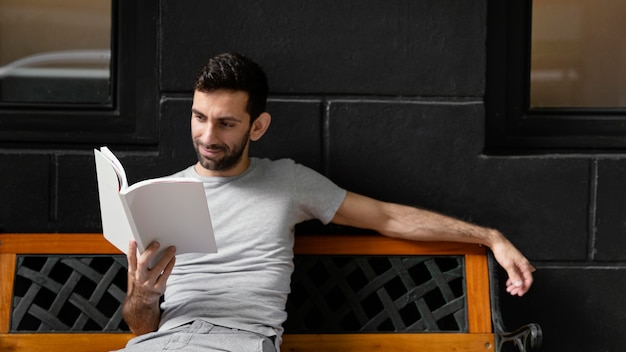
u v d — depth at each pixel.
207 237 1.80
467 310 2.17
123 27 2.30
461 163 2.30
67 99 2.35
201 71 1.95
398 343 2.16
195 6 2.23
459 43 2.27
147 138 2.32
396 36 2.26
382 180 2.29
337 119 2.28
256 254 2.01
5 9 2.33
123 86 2.31
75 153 2.27
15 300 2.15
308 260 2.21
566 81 2.43
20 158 2.25
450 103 2.28
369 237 2.21
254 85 1.96
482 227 2.15
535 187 2.31
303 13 2.25
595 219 2.33
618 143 2.40
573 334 2.36
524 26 2.39
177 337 1.84
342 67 2.27
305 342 2.16
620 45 2.41
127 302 1.90
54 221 2.27
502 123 2.41
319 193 2.10
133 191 1.66
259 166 2.12
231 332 1.87
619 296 2.34
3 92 2.34
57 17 2.34
